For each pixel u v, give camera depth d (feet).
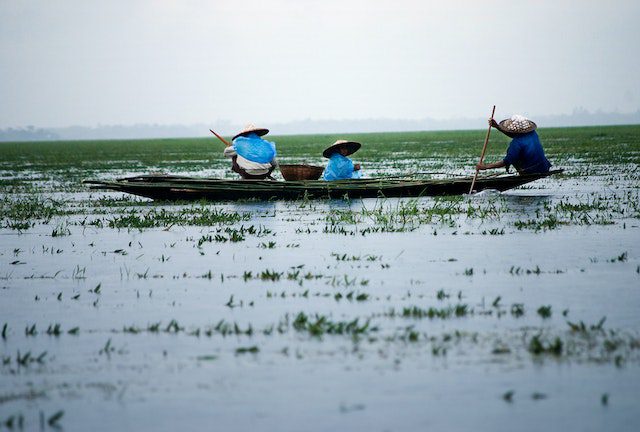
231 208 98.68
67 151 481.87
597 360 36.88
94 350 40.47
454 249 66.08
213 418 31.63
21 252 70.13
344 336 41.39
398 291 51.16
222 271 59.21
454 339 40.42
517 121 105.60
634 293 49.32
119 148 539.70
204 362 38.04
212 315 46.37
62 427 31.22
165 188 105.50
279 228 81.00
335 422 30.91
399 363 37.09
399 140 542.57
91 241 75.51
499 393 33.35
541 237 71.41
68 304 50.34
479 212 89.25
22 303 50.93
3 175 203.41
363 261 61.77
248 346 40.22
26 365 38.42
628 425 30.25
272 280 55.52
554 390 33.58
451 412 31.60
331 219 86.38
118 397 34.04
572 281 52.95
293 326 43.34
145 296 51.83
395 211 91.30
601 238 70.18
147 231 81.25
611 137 398.21
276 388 34.47
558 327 42.19
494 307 46.50
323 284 53.83
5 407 33.35
